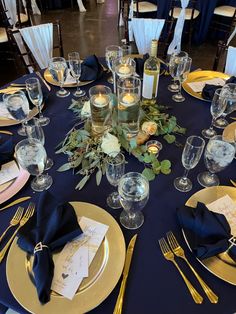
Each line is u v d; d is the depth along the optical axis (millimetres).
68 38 4176
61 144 1071
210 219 758
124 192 753
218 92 1187
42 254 681
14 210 854
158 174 977
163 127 1101
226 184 949
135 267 718
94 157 945
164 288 677
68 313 620
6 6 3025
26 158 862
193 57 3621
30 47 1881
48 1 5168
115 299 657
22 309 641
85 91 1422
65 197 898
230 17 3453
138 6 3318
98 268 703
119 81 1208
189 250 754
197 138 927
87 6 5445
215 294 663
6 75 3178
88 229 782
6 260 725
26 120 1173
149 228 809
